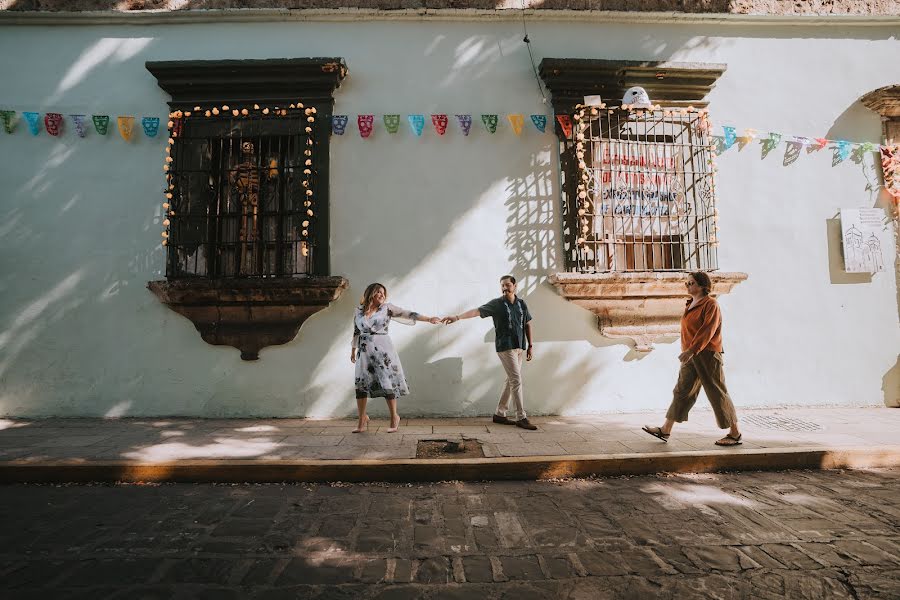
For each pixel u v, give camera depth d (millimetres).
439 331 5605
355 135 5684
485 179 5715
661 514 3107
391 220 5648
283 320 5480
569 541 2723
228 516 3102
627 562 2480
